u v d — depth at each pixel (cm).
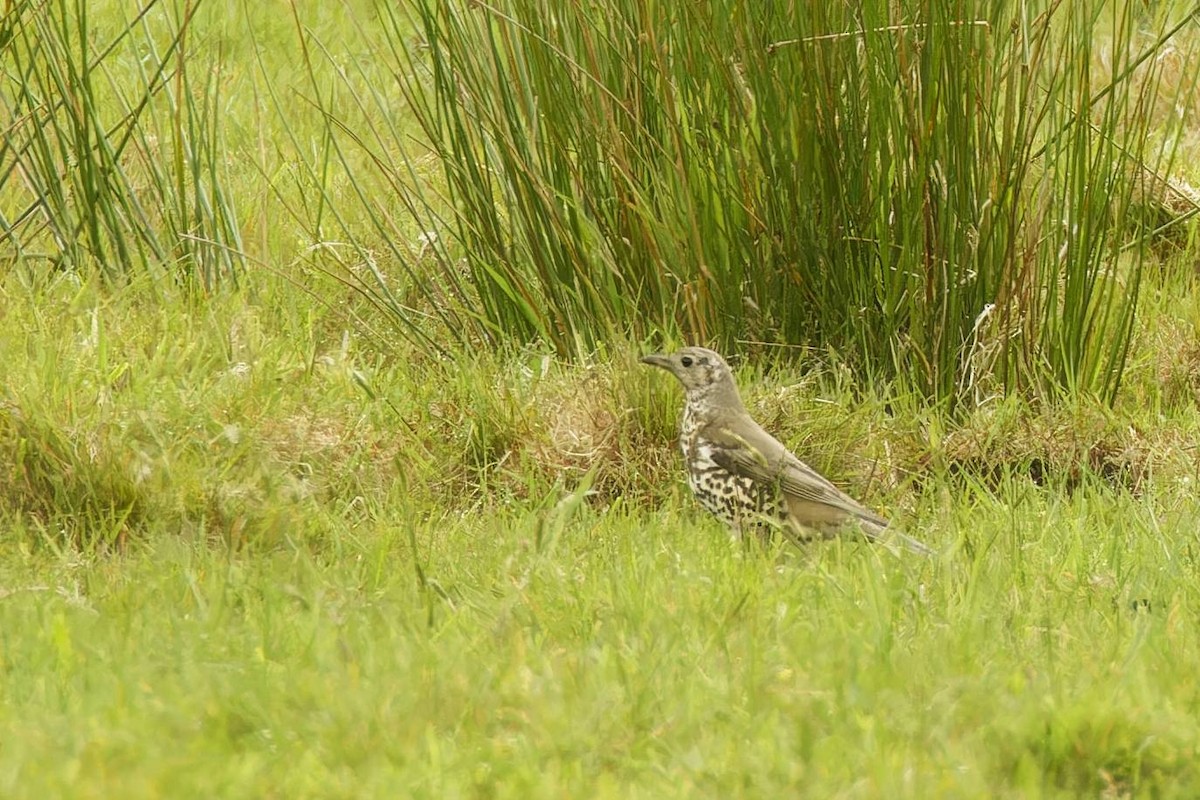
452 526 1023
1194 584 925
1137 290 1202
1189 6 1658
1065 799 682
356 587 895
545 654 802
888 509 1086
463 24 1177
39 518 983
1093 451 1175
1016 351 1194
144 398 1071
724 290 1191
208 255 1328
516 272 1204
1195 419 1238
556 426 1120
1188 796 681
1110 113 1163
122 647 795
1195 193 1502
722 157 1168
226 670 768
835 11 1123
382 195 1488
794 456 1051
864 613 859
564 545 981
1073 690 756
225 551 944
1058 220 1176
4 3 1260
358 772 682
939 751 709
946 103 1127
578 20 1135
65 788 643
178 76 1312
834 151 1152
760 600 872
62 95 1269
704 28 1134
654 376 1124
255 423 1084
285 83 1744
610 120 1151
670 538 1010
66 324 1170
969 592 881
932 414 1162
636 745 706
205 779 657
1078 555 969
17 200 1400
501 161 1206
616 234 1195
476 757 691
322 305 1318
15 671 764
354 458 1074
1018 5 1109
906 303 1188
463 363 1170
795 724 725
